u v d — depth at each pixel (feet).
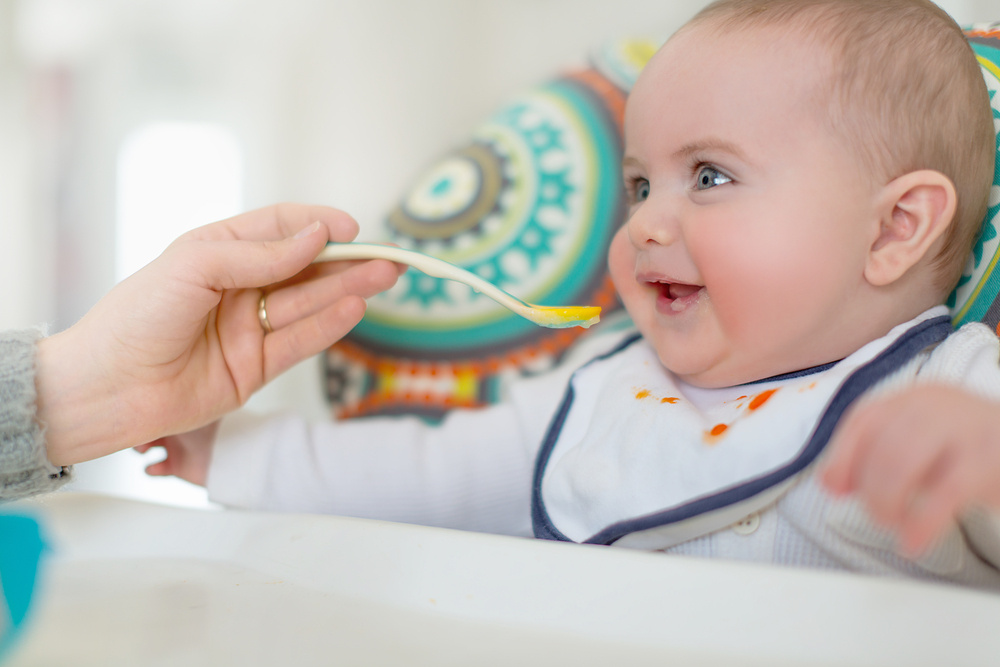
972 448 1.11
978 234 2.29
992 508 1.12
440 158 4.26
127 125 5.88
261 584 1.64
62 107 5.91
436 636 1.35
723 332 2.10
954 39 2.19
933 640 1.18
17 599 1.51
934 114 2.07
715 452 2.01
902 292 2.11
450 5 5.61
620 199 3.69
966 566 1.75
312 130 5.74
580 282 3.61
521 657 1.26
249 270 2.11
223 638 1.34
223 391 2.36
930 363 1.96
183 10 5.84
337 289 2.43
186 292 2.04
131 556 1.86
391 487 2.65
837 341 2.10
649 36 4.66
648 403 2.27
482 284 2.10
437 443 2.79
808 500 1.87
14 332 2.04
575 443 2.45
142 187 5.86
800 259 1.99
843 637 1.22
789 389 2.04
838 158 2.01
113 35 5.87
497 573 1.50
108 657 1.28
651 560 1.43
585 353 3.06
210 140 5.84
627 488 2.11
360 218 5.64
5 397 1.88
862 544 1.82
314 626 1.40
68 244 5.90
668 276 2.14
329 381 3.69
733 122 2.06
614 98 3.95
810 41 2.07
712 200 2.08
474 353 3.59
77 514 1.99
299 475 2.60
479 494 2.73
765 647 1.24
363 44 5.69
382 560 1.62
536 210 3.79
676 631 1.30
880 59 2.06
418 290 3.75
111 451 2.15
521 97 4.21
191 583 1.66
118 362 2.06
